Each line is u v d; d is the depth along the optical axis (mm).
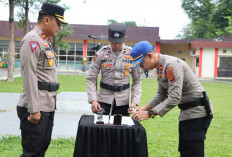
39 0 15898
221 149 4438
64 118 5988
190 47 30656
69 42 28156
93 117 2879
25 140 2750
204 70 26125
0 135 4488
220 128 5926
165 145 4480
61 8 2830
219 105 9391
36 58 2650
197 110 2699
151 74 27688
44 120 2768
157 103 2982
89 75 3572
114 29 3303
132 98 3547
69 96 7023
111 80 3520
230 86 17828
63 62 28375
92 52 28312
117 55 3527
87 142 2430
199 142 2703
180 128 2814
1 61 28047
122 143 2441
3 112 6445
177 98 2564
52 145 4086
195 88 2705
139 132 2461
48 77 2791
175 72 2572
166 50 31406
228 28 27219
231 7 34250
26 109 2711
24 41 2656
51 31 2814
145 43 2691
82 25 28078
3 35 27359
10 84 13758
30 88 2584
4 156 3592
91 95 3461
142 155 2455
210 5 41594
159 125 5902
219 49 25703
